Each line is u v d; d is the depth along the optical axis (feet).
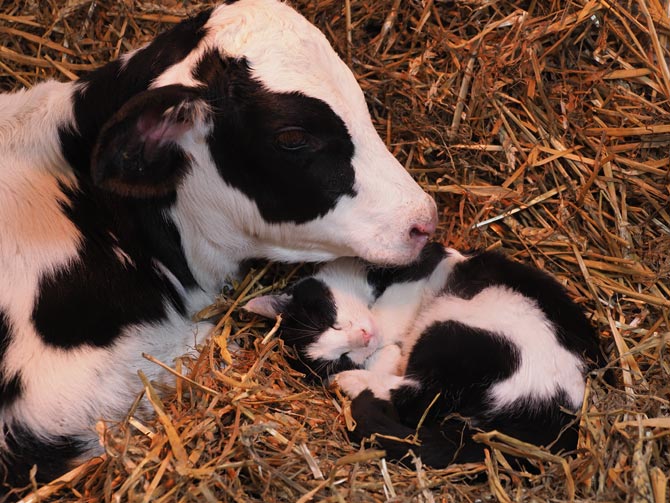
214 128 3.63
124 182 3.53
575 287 4.39
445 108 4.66
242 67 3.58
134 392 3.75
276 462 3.53
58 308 3.64
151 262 3.87
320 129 3.62
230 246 3.93
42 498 3.46
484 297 4.03
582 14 4.66
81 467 3.55
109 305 3.74
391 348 4.09
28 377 3.57
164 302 3.89
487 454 3.60
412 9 4.81
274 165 3.66
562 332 3.89
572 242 4.42
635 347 3.91
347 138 3.67
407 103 4.69
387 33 4.79
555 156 4.54
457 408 3.83
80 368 3.64
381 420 3.74
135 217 3.82
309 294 4.07
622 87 4.67
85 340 3.67
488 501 3.56
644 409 3.73
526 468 3.66
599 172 4.53
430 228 3.81
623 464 3.57
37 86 3.96
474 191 4.55
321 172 3.69
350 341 4.01
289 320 4.05
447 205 4.64
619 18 4.67
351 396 3.90
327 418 3.82
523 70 4.64
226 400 3.71
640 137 4.55
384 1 4.77
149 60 3.70
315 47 3.67
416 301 4.18
